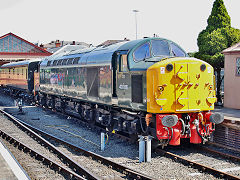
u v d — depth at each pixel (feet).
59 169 26.81
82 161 30.04
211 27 60.85
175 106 30.07
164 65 29.84
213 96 32.17
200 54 60.80
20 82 87.40
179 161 29.27
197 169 26.99
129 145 35.76
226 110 47.47
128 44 34.99
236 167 27.78
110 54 37.01
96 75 40.91
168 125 29.04
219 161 29.58
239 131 32.32
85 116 46.80
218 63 57.21
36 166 28.71
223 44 57.52
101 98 39.47
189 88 30.50
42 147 36.29
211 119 30.99
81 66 45.68
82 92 45.62
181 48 35.24
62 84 54.70
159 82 29.73
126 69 33.99
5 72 112.06
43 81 66.90
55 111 64.39
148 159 29.53
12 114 63.93
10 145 37.99
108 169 27.40
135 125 33.04
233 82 49.65
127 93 33.94
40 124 52.03
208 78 31.53
